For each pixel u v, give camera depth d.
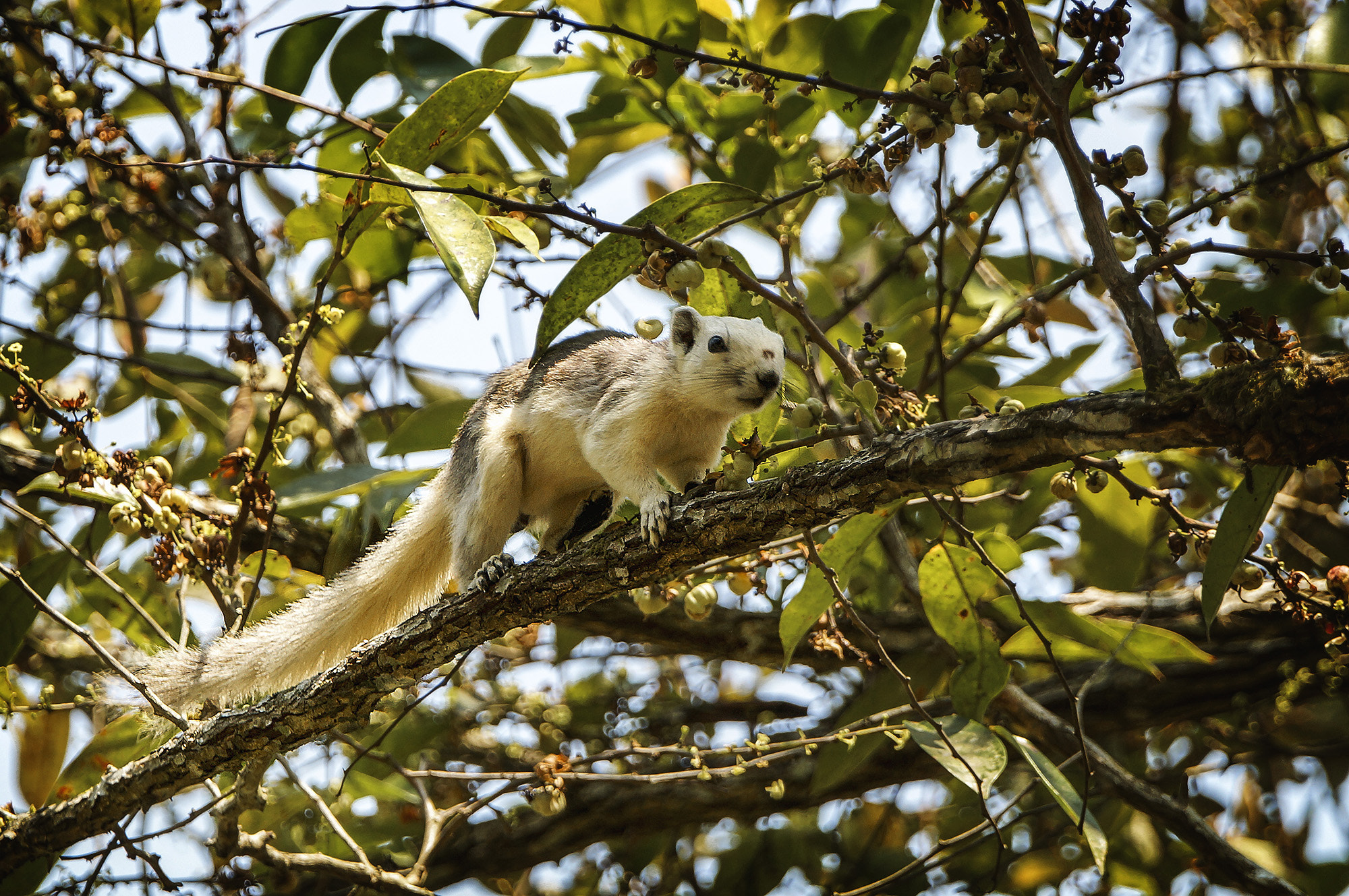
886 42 8.90
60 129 8.44
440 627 7.29
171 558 8.03
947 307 10.57
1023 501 10.13
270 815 10.82
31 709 8.34
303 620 8.87
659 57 9.45
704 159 10.73
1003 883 11.43
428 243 11.42
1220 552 5.75
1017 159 6.70
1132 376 9.12
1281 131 12.14
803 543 9.03
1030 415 5.27
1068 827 10.90
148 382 11.54
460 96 6.80
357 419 12.05
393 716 10.97
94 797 8.04
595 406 8.91
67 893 8.02
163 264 12.96
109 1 9.72
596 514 9.92
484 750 12.47
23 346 10.94
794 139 10.30
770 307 9.44
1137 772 11.66
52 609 7.41
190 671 8.46
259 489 8.07
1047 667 12.15
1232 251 5.84
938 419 8.95
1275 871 10.95
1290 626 10.90
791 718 12.52
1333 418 4.51
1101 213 5.87
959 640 8.50
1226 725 12.26
